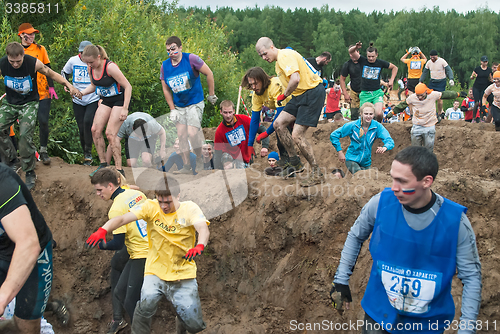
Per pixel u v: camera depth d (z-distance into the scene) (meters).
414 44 67.19
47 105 5.60
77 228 5.08
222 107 5.11
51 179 5.33
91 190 5.20
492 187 4.43
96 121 5.04
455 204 2.16
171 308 4.74
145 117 4.17
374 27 91.56
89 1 8.80
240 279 4.73
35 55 5.53
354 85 7.97
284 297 4.47
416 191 2.08
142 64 8.69
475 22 66.88
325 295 4.30
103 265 4.97
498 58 69.06
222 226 4.86
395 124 8.31
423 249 2.15
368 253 4.29
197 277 4.82
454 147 7.81
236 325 4.53
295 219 4.61
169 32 11.85
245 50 46.03
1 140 5.18
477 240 4.25
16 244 2.14
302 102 4.41
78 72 5.61
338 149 5.27
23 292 2.77
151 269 3.40
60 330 4.76
